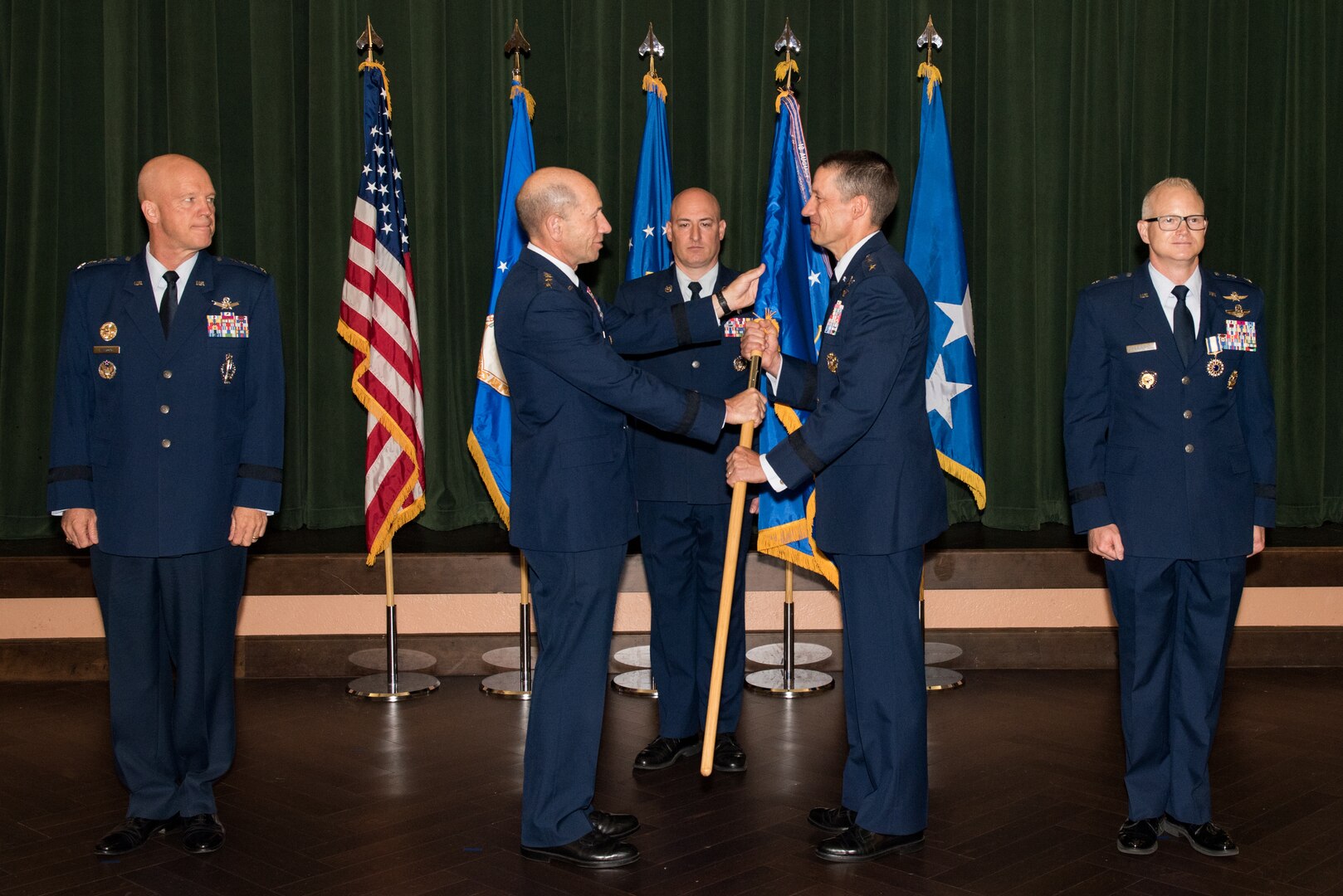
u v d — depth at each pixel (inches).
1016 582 184.1
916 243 176.1
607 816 121.0
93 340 118.0
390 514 170.2
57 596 178.2
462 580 182.1
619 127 212.5
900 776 114.7
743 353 127.6
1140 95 216.7
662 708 143.9
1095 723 156.4
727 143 211.8
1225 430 115.3
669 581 141.9
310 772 139.3
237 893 108.0
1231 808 126.4
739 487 118.0
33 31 207.8
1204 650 116.3
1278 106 215.8
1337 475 219.5
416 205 211.5
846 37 214.5
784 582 185.0
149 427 117.0
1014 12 212.4
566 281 115.0
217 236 211.2
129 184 209.0
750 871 112.2
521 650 173.3
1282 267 215.9
